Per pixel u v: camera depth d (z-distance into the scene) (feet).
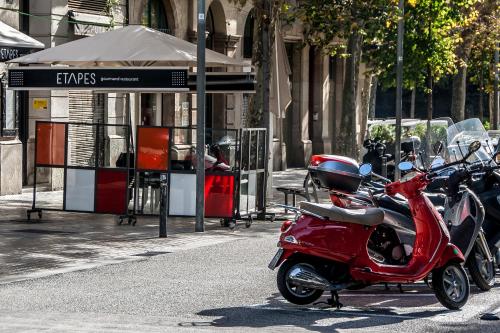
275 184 134.72
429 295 52.31
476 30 184.65
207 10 146.82
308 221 46.47
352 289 52.21
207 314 45.68
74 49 87.15
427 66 146.82
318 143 181.57
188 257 65.82
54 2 116.26
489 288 53.98
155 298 49.80
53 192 111.75
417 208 47.93
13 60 87.76
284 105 101.91
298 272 46.44
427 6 140.26
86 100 122.11
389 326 43.57
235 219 84.12
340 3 125.80
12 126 110.22
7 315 44.34
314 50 179.63
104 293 51.19
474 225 51.75
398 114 120.16
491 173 57.21
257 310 46.96
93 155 86.28
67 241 73.61
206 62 88.38
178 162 84.69
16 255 66.13
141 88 83.51
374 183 52.75
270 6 99.30
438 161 57.67
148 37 88.33
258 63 100.27
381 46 145.69
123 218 85.10
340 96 189.67
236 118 153.38
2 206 96.53
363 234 46.57
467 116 282.15
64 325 41.57
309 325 43.32
